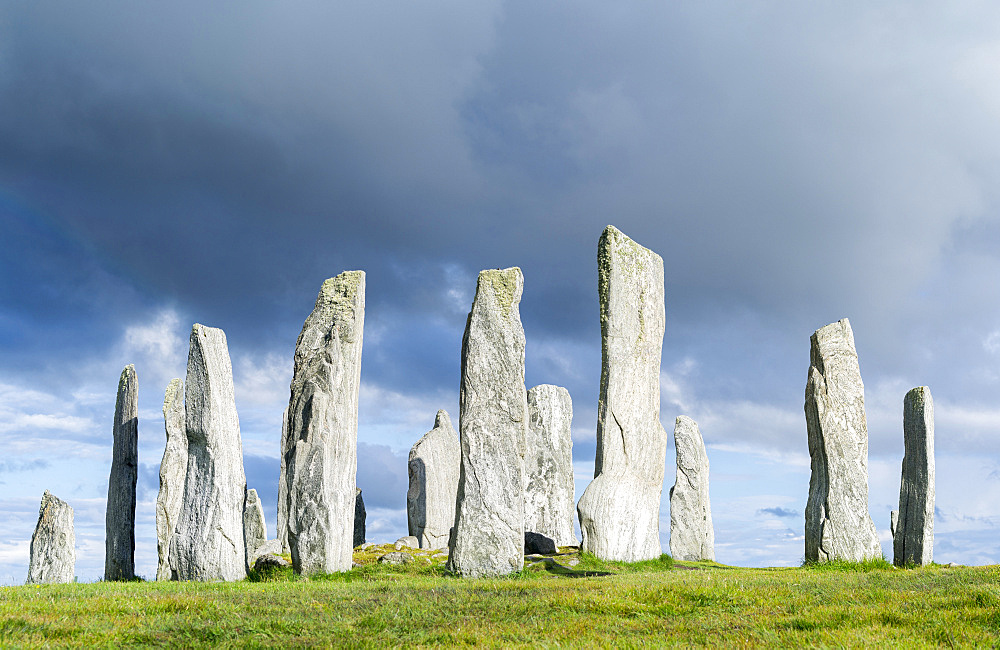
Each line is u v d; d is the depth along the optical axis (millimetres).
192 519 16422
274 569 16719
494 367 17141
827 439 18812
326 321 17562
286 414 17281
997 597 10250
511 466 16750
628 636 9180
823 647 8289
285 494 16719
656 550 20422
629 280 21391
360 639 9070
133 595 12414
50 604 11219
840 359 19312
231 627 9656
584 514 20094
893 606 10453
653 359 21406
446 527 25594
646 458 20766
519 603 11148
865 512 18422
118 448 20156
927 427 16984
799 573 15609
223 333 17344
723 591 12047
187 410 16734
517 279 17531
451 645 8898
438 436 26328
